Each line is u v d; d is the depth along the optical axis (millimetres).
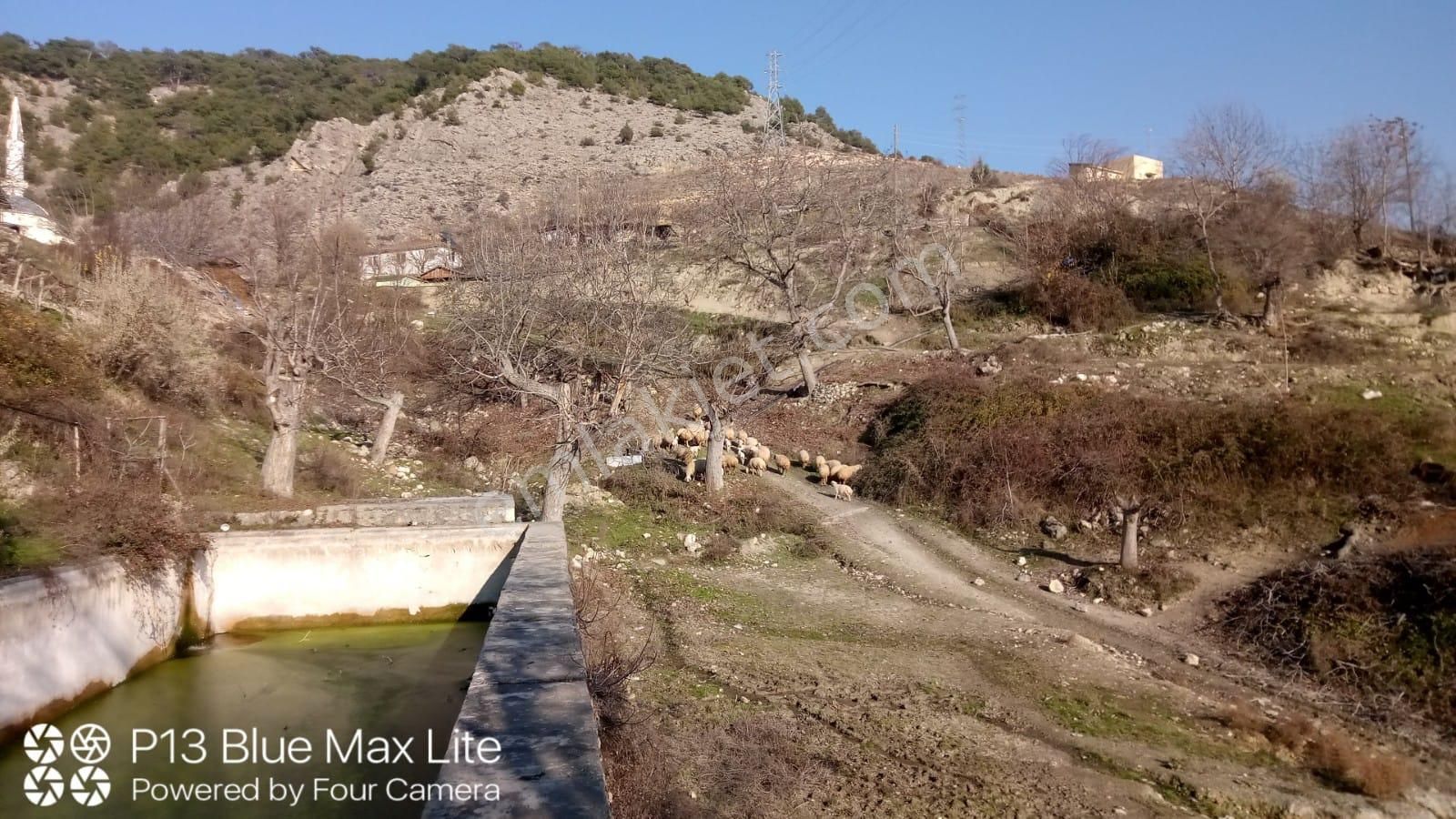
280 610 11656
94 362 17375
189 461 15273
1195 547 17844
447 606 12031
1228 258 31641
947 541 20125
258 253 19672
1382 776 10320
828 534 20312
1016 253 37844
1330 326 26672
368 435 24047
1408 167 33938
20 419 13156
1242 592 15844
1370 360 23953
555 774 3902
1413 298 29344
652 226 32344
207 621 11391
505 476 21609
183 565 11008
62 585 8938
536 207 41188
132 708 9352
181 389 19453
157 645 10500
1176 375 23875
